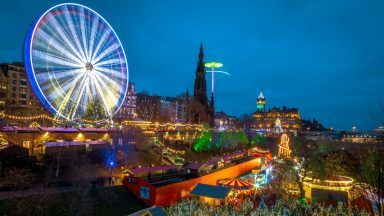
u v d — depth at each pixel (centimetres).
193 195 5672
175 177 6588
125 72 9481
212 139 12262
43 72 6956
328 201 5394
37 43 6788
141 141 9100
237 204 5350
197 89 19200
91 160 6912
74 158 6247
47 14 6981
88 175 5503
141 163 7956
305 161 6894
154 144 9762
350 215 4159
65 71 7612
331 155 6353
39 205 4125
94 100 8662
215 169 7981
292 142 13962
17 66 14112
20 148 5947
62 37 7525
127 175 5959
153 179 6109
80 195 4700
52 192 4553
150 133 10494
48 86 7088
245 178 7675
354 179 6022
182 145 11188
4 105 10606
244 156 11338
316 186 5859
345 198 5416
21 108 10812
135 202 5328
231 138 13712
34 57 6700
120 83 9325
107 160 6950
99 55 8631
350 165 6122
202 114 18025
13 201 4088
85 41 8169
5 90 13450
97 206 4781
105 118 9319
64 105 7619
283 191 6081
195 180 6469
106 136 8275
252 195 6156
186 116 18238
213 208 4588
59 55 7425
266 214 4109
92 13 8419
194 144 11506
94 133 8156
